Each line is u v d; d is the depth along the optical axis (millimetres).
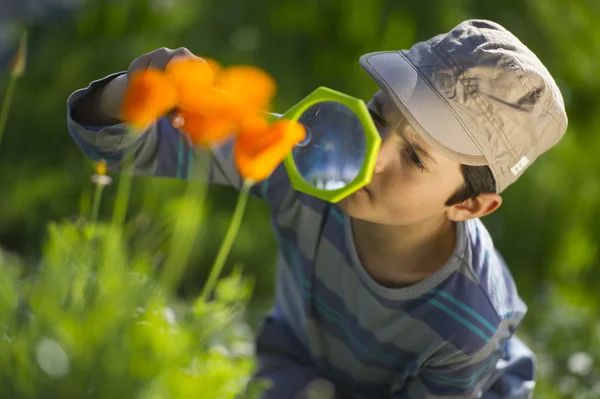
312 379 2471
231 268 5004
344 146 1624
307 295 2340
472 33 2002
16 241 5270
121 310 1190
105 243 1310
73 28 5605
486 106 1941
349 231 2217
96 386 1125
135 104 1341
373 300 2223
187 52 1707
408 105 1909
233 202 5184
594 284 5680
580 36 5590
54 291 1217
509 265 5484
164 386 1151
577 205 5633
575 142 5754
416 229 2131
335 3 5375
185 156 2145
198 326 1305
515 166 2027
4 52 5613
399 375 2334
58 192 5191
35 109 5344
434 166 1963
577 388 3535
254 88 1295
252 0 5438
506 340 2314
